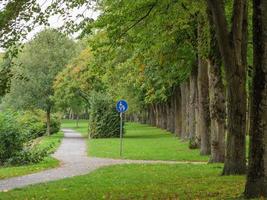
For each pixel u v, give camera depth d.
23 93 60.94
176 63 32.25
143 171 21.31
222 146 24.31
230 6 21.94
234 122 17.73
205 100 30.42
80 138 57.81
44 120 62.03
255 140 11.82
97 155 32.03
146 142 45.31
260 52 11.70
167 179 17.98
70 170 23.09
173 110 61.97
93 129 56.41
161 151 34.41
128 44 22.86
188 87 44.56
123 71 42.22
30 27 14.12
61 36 18.02
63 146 42.19
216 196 12.91
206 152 30.58
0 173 21.84
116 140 50.00
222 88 24.05
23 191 16.08
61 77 59.62
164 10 21.33
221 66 23.75
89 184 17.36
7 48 13.94
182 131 46.81
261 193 11.75
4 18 13.72
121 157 30.41
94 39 22.88
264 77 11.72
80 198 14.03
